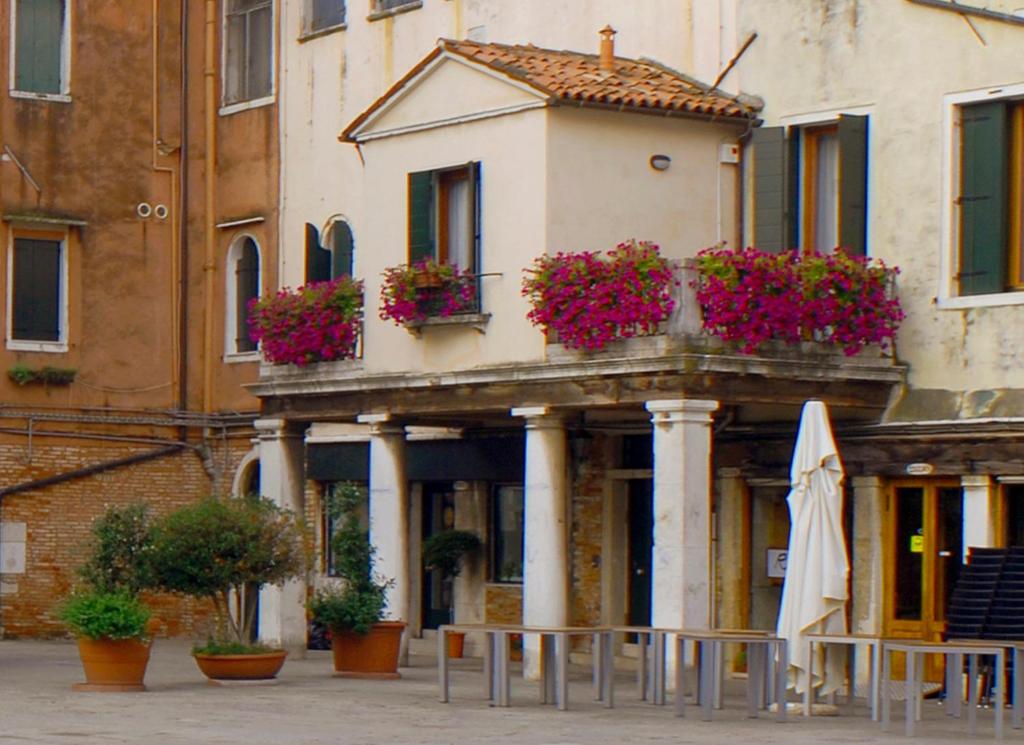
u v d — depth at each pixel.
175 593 21.02
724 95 22.36
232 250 29.95
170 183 30.02
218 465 29.94
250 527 20.59
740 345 19.81
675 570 19.59
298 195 28.70
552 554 21.08
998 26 20.08
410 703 18.72
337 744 14.98
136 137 29.83
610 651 18.36
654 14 23.41
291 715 17.42
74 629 19.80
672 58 23.14
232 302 29.97
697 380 19.62
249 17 29.86
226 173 29.94
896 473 20.77
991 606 18.95
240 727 16.30
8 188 28.92
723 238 22.00
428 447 26.45
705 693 17.33
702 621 19.67
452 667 24.25
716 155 22.02
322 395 23.75
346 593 21.94
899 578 20.95
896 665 20.97
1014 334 19.86
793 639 17.70
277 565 20.75
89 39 29.58
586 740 15.42
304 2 28.83
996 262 20.08
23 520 28.91
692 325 19.69
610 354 20.22
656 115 21.56
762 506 22.52
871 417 21.02
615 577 24.53
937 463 20.33
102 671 19.94
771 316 19.83
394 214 22.86
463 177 22.20
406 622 23.02
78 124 29.47
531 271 20.66
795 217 21.73
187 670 23.17
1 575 28.75
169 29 30.08
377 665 21.89
